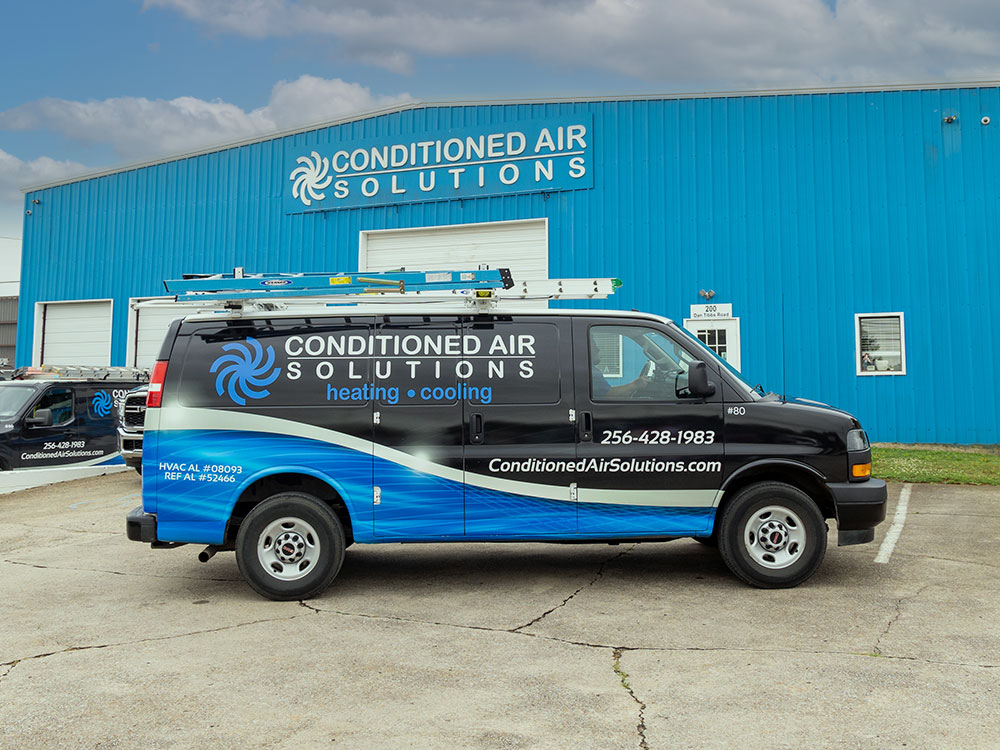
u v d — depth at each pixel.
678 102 16.86
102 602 6.23
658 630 5.27
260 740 3.70
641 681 4.35
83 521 10.09
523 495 6.25
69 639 5.28
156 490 6.21
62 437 13.73
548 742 3.62
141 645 5.12
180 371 6.30
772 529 6.30
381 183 19.06
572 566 7.25
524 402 6.30
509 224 17.98
